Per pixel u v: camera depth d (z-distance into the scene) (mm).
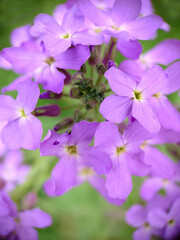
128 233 170
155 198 127
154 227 127
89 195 174
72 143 94
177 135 107
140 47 101
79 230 174
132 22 98
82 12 96
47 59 98
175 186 138
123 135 92
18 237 120
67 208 173
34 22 98
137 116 87
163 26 117
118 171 93
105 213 170
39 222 119
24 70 100
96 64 105
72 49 92
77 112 114
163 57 122
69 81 106
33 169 141
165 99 102
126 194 93
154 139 111
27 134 92
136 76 94
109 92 118
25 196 132
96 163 94
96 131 86
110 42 103
